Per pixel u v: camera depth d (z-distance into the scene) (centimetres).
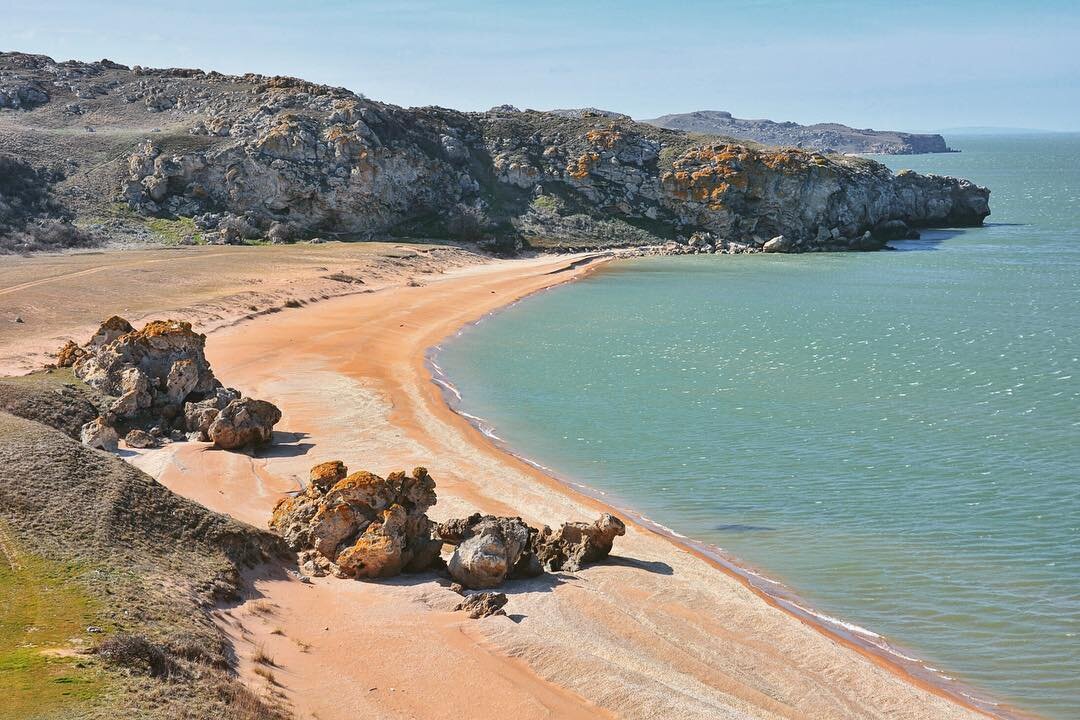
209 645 1978
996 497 3547
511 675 2130
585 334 7050
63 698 1596
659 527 3300
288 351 6028
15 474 2534
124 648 1784
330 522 2759
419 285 9300
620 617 2512
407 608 2438
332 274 8831
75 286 7206
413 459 3941
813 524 3316
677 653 2342
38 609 1952
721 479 3791
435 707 1967
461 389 5322
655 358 6159
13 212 10150
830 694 2203
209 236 10594
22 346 5391
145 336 4419
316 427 4394
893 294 8962
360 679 2052
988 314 7738
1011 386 5250
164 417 4219
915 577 2883
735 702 2122
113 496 2541
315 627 2308
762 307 8288
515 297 8838
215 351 5906
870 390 5206
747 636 2469
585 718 1984
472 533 2816
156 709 1619
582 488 3700
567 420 4678
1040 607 2684
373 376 5481
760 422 4603
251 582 2495
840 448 4169
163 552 2419
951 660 2417
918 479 3756
